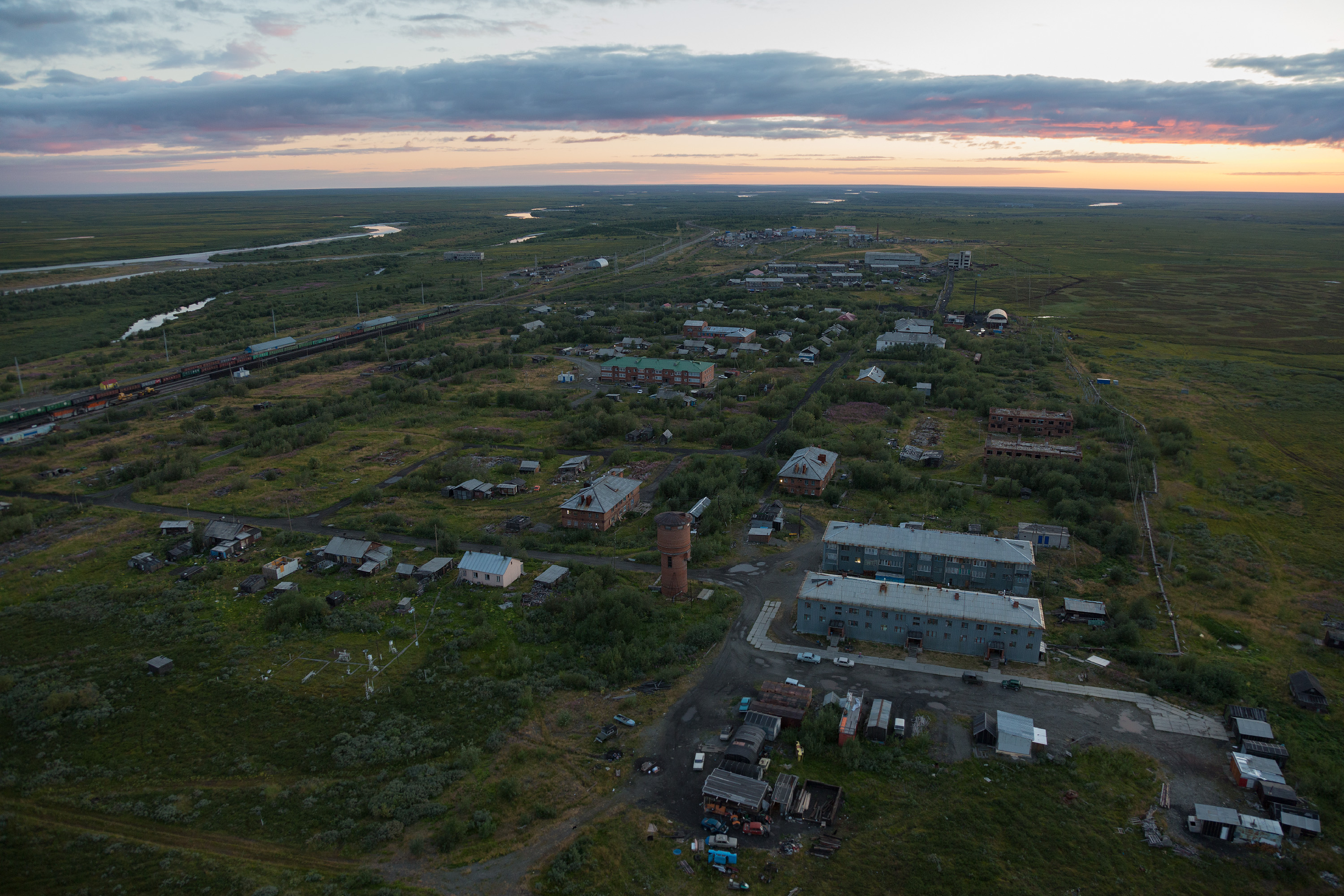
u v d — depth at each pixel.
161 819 72.88
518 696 89.38
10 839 71.06
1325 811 72.94
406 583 117.44
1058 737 82.31
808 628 102.31
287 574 120.06
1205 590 115.56
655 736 82.81
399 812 72.56
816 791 75.06
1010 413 189.75
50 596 113.81
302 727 85.62
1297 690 89.06
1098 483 151.38
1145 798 74.38
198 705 89.31
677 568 110.25
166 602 111.88
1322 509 146.88
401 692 91.00
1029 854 67.88
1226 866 67.00
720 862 66.62
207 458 175.38
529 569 121.31
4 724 86.44
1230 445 181.88
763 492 153.25
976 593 100.06
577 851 67.44
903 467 162.25
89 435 192.75
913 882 65.00
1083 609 106.44
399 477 163.50
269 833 71.38
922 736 81.50
